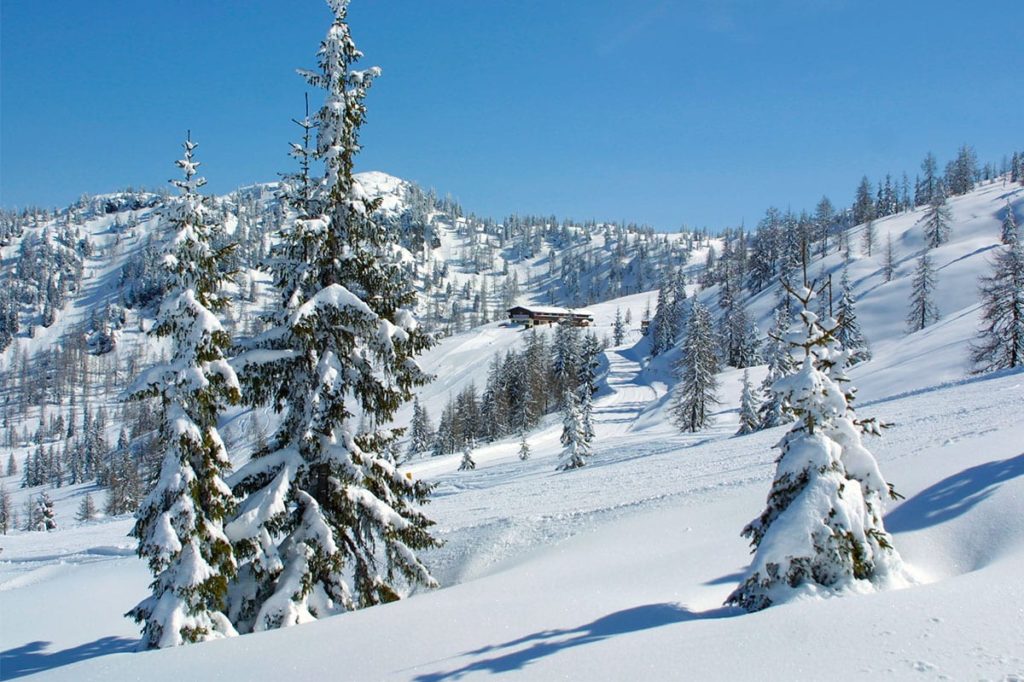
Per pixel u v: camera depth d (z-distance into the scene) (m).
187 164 12.60
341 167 13.05
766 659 5.65
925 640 5.52
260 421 115.69
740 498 16.62
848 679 5.02
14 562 30.08
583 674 5.99
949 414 24.77
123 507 97.44
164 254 12.23
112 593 19.83
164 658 9.73
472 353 146.50
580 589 10.96
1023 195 129.50
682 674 5.60
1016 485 10.34
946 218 123.00
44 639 15.78
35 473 143.00
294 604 11.88
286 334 12.95
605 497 24.72
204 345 12.19
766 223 138.38
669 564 11.96
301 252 13.22
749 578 7.94
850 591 7.59
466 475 54.97
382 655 8.12
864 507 8.32
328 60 12.98
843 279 78.06
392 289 13.58
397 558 13.78
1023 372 32.72
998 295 47.06
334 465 12.91
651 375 109.25
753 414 48.34
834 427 8.76
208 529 11.83
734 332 99.81
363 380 13.30
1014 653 5.03
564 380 106.12
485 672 6.64
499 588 12.02
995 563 7.98
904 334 90.19
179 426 11.93
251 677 8.11
